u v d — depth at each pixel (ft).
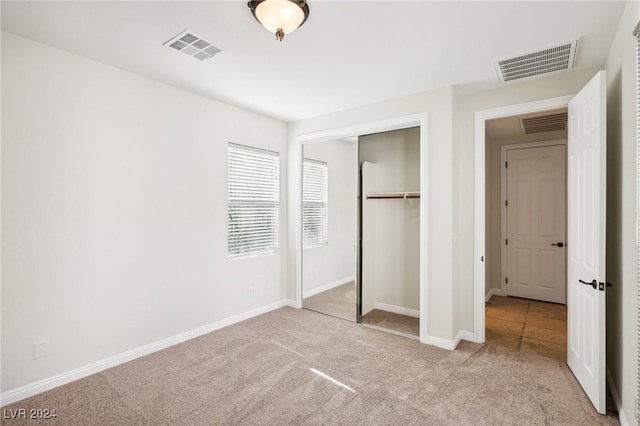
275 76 9.34
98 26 6.81
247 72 9.09
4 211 7.04
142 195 9.40
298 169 13.96
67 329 7.94
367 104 11.68
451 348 9.86
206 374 8.34
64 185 7.90
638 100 4.93
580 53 7.94
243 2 5.97
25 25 6.77
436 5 6.05
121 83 8.93
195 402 7.14
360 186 12.52
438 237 10.12
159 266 9.81
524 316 13.24
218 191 11.52
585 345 7.54
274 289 13.78
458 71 8.94
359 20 6.53
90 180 8.34
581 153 7.83
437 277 10.14
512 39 7.27
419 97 10.52
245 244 12.61
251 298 12.73
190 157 10.64
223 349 9.82
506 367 8.75
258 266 13.02
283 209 14.20
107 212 8.66
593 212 7.11
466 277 10.68
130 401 7.18
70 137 8.00
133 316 9.20
